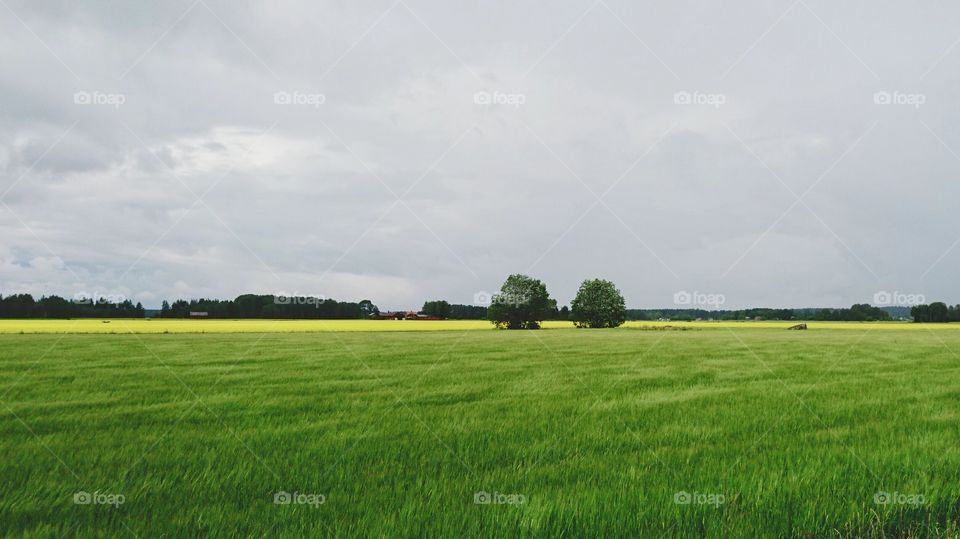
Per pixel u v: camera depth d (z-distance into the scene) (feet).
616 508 15.44
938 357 77.71
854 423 28.99
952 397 38.70
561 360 72.28
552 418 30.09
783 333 191.52
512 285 251.19
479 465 20.43
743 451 22.63
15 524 14.30
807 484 17.67
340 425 27.71
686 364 66.39
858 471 19.42
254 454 21.48
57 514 14.98
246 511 15.24
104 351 85.46
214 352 84.17
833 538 14.21
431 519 14.62
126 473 18.79
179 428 26.89
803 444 23.90
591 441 24.44
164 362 66.28
